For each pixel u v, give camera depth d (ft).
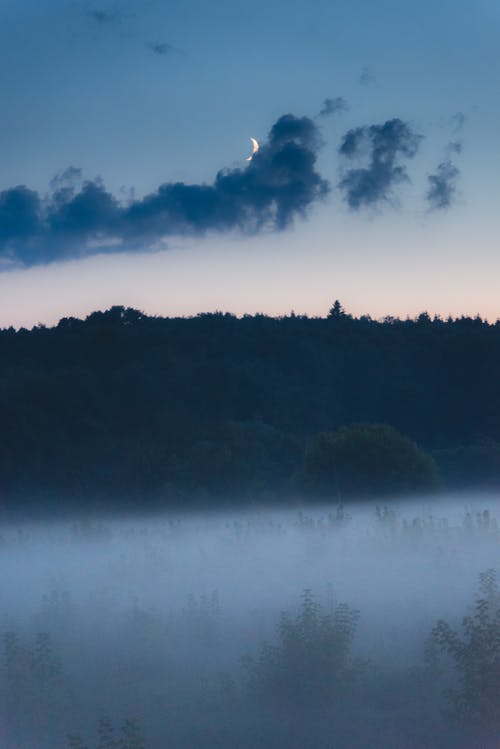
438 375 518.37
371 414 498.28
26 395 376.07
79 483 308.60
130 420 402.52
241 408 431.43
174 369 446.60
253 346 511.40
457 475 305.12
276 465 310.45
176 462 286.87
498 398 497.46
